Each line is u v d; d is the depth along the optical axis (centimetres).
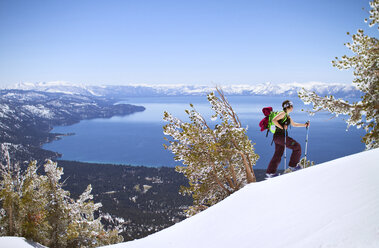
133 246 343
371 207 160
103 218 11319
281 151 548
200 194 926
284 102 529
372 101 848
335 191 230
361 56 893
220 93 921
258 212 275
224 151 883
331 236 143
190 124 906
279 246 170
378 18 887
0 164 1316
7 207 1273
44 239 1345
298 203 243
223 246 234
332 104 911
